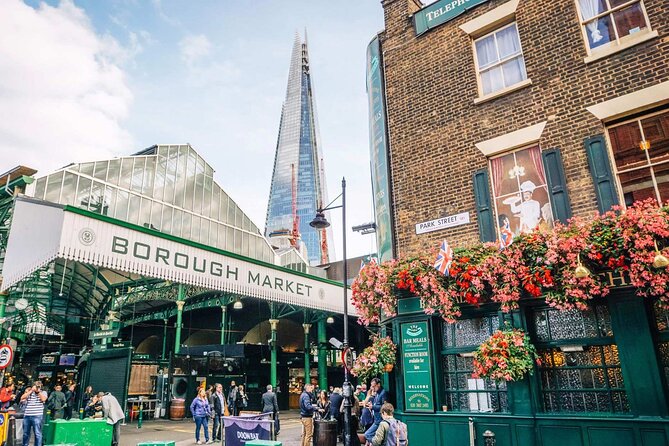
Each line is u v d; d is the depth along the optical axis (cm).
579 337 787
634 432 687
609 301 742
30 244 1148
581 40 887
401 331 962
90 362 2053
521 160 920
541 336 825
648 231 672
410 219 1043
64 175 2152
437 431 870
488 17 1023
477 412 852
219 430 1505
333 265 4278
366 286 968
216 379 2409
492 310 867
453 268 843
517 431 784
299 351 3153
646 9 827
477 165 968
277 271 1794
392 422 675
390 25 1213
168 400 2180
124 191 2425
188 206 2780
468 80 1029
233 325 3484
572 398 778
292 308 2827
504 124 949
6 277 1163
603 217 736
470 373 893
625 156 805
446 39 1091
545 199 873
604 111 827
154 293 2888
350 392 1132
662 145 774
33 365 3556
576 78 876
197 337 3862
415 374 923
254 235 3206
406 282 912
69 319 3456
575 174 838
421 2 1260
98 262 1131
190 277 1389
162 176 2659
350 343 3491
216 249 1501
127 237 1214
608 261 709
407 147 1092
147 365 2378
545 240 769
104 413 1188
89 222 1127
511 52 992
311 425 1200
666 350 711
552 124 884
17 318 2927
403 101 1130
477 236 934
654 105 786
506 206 916
